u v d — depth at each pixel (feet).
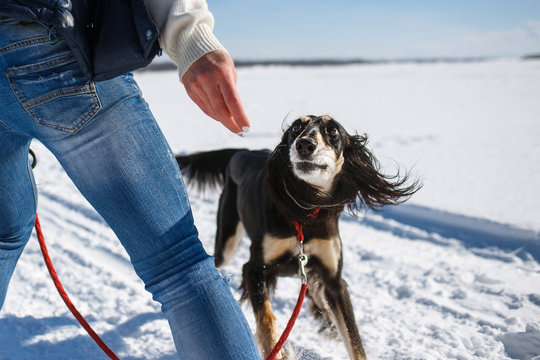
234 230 10.48
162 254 4.38
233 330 4.32
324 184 7.82
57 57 3.97
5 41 3.94
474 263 11.31
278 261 8.27
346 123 34.35
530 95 56.85
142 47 4.00
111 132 4.17
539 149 22.97
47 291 10.05
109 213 4.36
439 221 13.83
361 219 14.55
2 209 5.24
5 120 4.25
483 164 20.03
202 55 4.33
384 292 10.19
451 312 9.12
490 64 188.34
